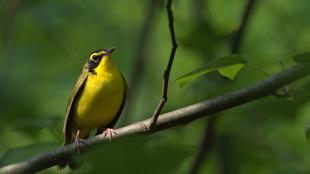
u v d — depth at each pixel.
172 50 7.45
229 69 7.70
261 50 18.48
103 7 21.20
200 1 15.87
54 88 19.14
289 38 18.55
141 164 5.49
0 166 8.76
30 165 8.77
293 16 19.23
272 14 19.56
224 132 12.10
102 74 12.20
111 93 12.17
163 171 5.51
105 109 12.26
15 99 18.48
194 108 8.21
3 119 16.88
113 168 5.51
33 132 9.76
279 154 13.15
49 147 8.91
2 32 18.44
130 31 21.00
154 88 19.70
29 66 19.98
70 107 12.23
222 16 18.75
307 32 18.84
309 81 7.95
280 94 7.93
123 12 21.53
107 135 8.78
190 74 7.37
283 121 11.14
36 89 19.28
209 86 11.11
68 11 19.41
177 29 15.15
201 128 13.07
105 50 12.47
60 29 19.36
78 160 8.76
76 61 20.20
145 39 16.80
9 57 18.31
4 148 15.21
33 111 18.05
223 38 12.99
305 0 19.45
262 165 12.89
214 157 14.20
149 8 16.95
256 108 11.30
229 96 8.00
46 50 20.47
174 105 13.94
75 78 19.27
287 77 7.64
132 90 15.99
